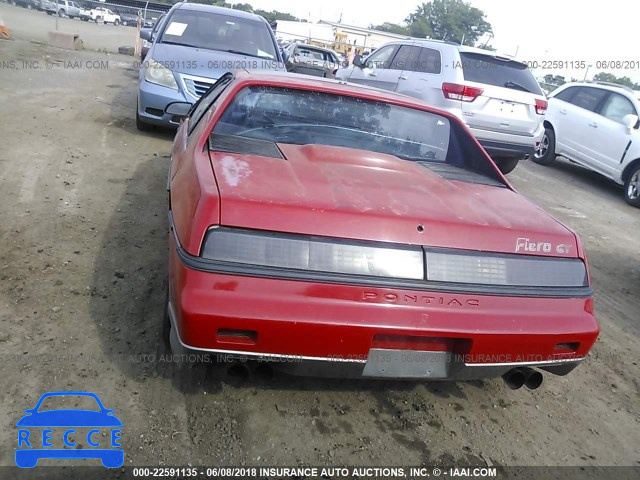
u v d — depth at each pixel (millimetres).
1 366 2773
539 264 2590
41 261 3861
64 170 5797
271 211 2334
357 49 40188
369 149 3445
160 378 2848
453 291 2430
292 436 2594
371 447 2596
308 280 2311
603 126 9336
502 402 3078
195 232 2297
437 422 2832
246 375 2443
